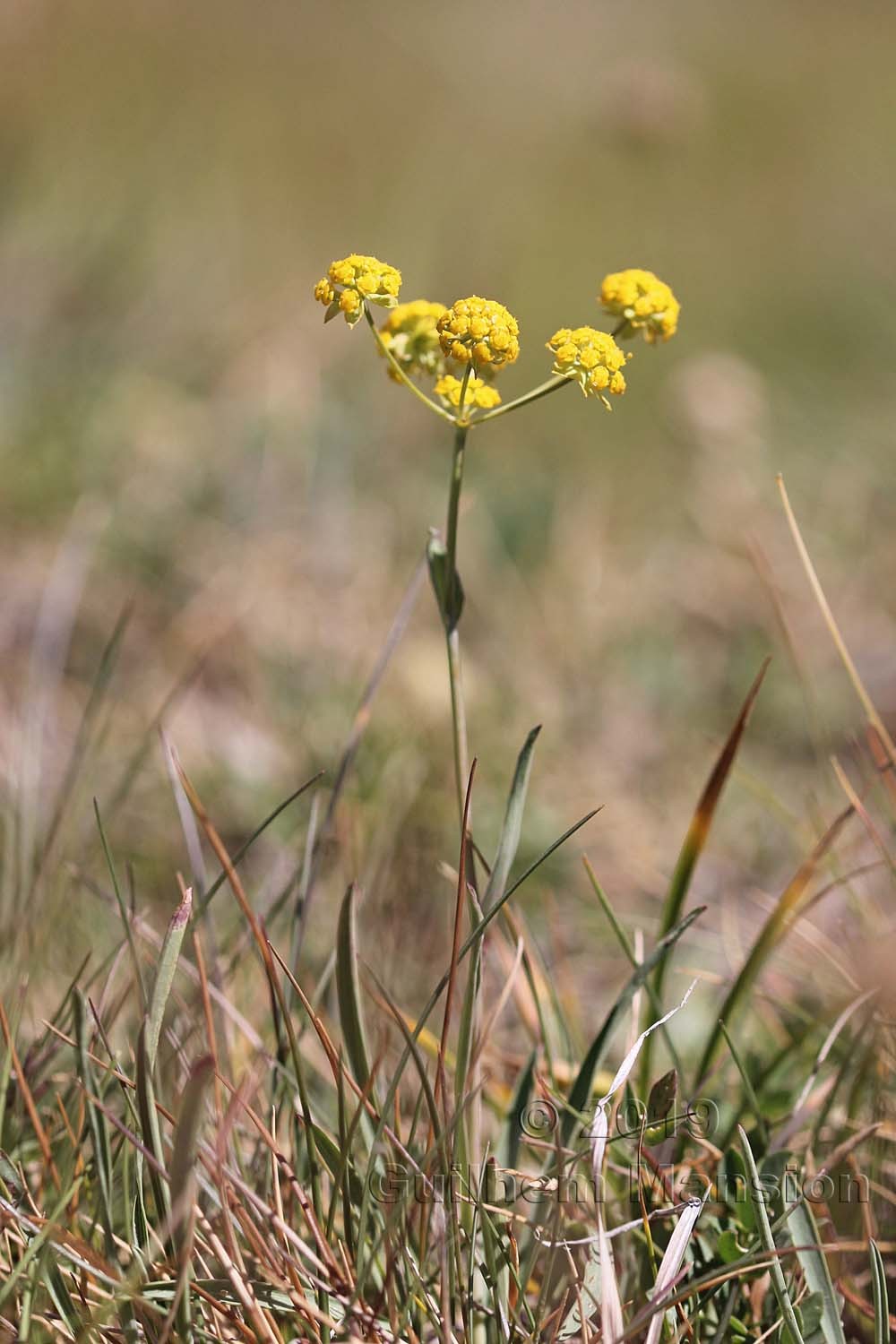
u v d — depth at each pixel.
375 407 9.37
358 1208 2.79
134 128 11.92
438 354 2.90
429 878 4.80
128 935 2.90
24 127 11.14
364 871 4.54
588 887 5.29
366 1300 2.69
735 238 12.71
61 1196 2.66
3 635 6.19
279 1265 2.64
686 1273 2.80
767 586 4.42
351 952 2.76
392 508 8.23
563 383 2.75
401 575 7.50
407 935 4.37
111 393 8.46
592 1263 2.78
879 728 3.75
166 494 7.63
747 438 9.52
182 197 11.40
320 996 3.36
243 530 7.56
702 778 6.16
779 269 12.30
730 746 3.08
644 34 17.58
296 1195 2.67
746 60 16.78
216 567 7.09
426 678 6.18
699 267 12.19
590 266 11.68
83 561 6.62
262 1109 3.20
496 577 7.66
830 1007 3.44
